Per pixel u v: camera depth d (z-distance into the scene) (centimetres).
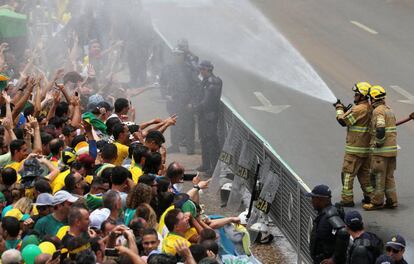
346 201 3716
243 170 3819
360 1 8406
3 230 2459
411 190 3912
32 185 2828
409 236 3406
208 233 2420
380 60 6450
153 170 2994
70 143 3362
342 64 6406
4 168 2836
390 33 7250
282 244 3506
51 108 3616
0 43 5025
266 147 3594
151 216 2545
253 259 2894
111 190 2595
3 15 5022
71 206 2467
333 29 7444
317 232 2834
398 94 5619
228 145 4022
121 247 2222
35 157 2889
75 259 2181
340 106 3684
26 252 2298
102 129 3466
